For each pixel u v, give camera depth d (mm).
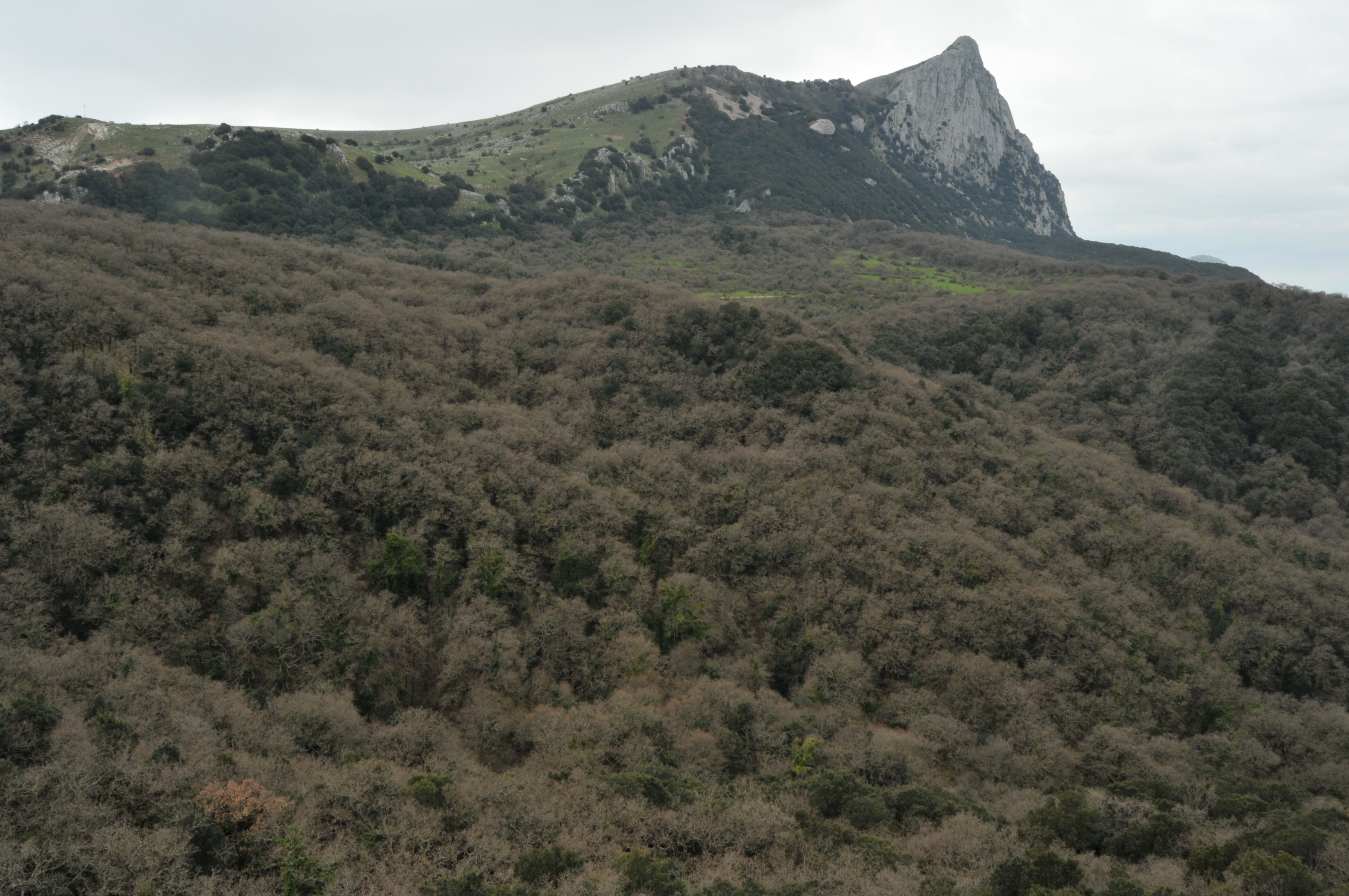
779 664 61812
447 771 44625
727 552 67875
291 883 31547
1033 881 35844
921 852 39562
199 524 57094
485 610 57312
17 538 51219
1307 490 97312
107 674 45000
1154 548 79375
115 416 61750
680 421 85188
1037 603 65562
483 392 85062
